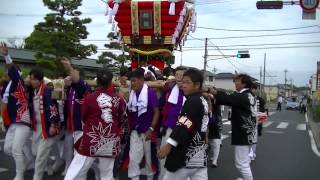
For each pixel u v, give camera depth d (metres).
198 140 4.41
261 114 9.21
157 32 9.76
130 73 6.74
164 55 10.25
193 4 10.14
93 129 5.32
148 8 9.67
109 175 5.51
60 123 7.27
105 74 5.42
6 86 7.25
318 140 16.38
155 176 7.50
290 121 28.41
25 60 33.78
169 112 6.46
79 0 27.75
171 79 6.80
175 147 4.38
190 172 4.46
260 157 11.56
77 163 5.36
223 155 11.48
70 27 27.59
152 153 6.87
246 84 6.42
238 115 6.26
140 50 10.05
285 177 8.86
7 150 7.15
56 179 7.65
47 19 27.11
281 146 14.19
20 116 6.77
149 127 6.68
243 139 6.25
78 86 6.69
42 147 6.74
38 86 6.73
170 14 9.40
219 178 8.49
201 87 4.54
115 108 5.45
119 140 5.56
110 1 9.78
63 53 26.86
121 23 9.92
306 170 9.71
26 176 7.67
